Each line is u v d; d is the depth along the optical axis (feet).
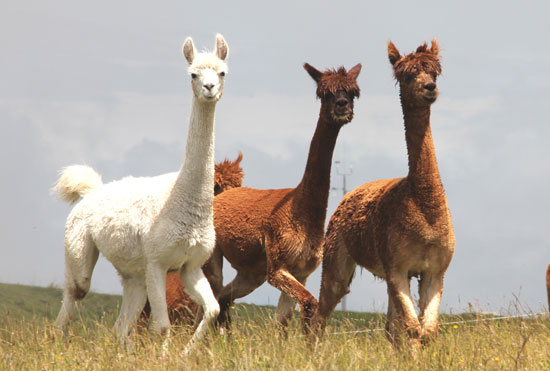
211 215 48.11
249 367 36.63
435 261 47.09
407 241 46.80
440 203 46.65
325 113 52.03
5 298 88.74
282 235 52.13
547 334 46.11
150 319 52.26
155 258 47.62
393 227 47.37
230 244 56.24
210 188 47.70
